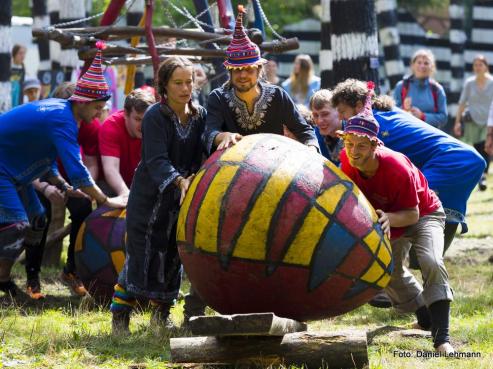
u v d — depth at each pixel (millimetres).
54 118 17078
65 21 32281
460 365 13148
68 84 18922
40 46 47125
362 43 23609
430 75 26922
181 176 14172
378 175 13672
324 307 12984
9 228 17859
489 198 36312
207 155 14547
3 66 27859
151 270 14969
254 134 13781
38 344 14250
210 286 13102
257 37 21719
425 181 14625
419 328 15828
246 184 12656
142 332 15234
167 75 14414
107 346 14242
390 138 16766
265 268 12586
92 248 18016
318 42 63219
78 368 12984
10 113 17625
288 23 62844
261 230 12500
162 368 12891
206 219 12797
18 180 17828
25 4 70625
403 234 14586
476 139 38656
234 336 12688
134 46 22562
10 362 13281
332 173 12961
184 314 15719
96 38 21438
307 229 12500
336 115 16516
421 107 26797
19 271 21859
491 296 18562
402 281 15547
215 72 25219
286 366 12555
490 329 15547
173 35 21328
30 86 30781
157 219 14805
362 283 12922
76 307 18281
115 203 17328
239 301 13000
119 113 19750
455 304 17781
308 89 31328
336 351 12477
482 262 23438
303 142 14641
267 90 14445
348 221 12688
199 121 14875
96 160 20141
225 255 12680
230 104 14391
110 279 17922
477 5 67250
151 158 14414
